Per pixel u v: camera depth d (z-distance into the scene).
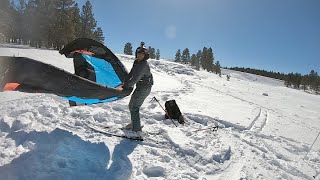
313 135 6.30
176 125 4.64
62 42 29.25
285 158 4.28
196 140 4.12
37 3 28.50
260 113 7.92
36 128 3.38
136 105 3.81
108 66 4.46
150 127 4.36
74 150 3.06
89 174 2.64
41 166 2.61
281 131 6.05
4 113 3.69
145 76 3.77
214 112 6.35
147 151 3.43
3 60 2.47
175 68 25.39
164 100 6.68
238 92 15.30
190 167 3.28
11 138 3.04
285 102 15.82
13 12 29.12
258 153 4.18
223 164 3.52
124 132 3.82
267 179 3.33
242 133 5.14
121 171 2.81
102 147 3.27
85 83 3.05
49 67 2.71
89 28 34.06
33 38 29.17
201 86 13.76
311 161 4.41
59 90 3.04
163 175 2.92
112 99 4.04
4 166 2.49
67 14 29.61
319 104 19.44
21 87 2.77
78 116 4.19
